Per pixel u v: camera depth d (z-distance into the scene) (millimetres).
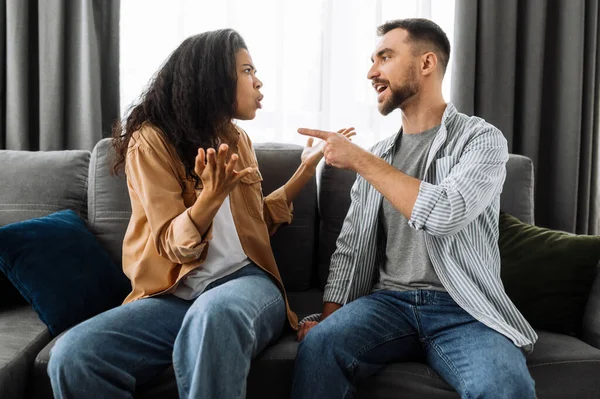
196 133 1440
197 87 1468
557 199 2430
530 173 1869
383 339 1340
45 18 2217
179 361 1191
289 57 2463
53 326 1485
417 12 2447
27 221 1633
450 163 1431
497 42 2383
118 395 1183
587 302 1534
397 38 1526
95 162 1850
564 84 2383
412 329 1384
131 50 2402
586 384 1320
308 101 2488
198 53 1479
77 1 2246
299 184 1723
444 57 1550
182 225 1258
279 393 1344
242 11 2414
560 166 2414
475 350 1222
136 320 1278
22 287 1511
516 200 1836
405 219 1489
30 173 1850
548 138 2488
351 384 1277
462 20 2326
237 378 1154
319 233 1924
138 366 1240
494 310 1316
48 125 2244
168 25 2408
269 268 1521
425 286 1419
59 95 2252
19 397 1288
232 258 1449
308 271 1884
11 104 2236
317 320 1572
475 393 1151
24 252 1528
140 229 1433
